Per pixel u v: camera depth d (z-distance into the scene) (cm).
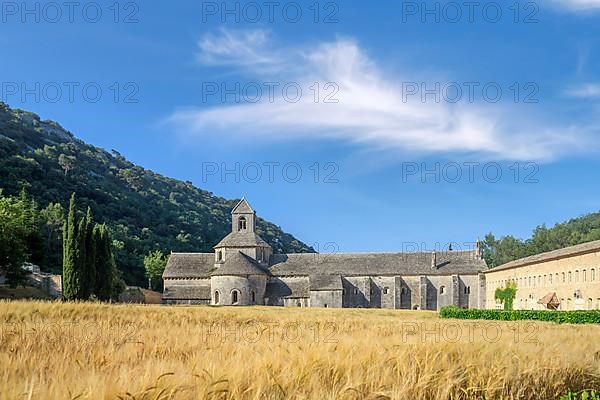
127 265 12738
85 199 14675
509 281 9138
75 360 1288
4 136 16988
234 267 9600
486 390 1304
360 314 6328
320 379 1208
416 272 10044
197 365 1186
